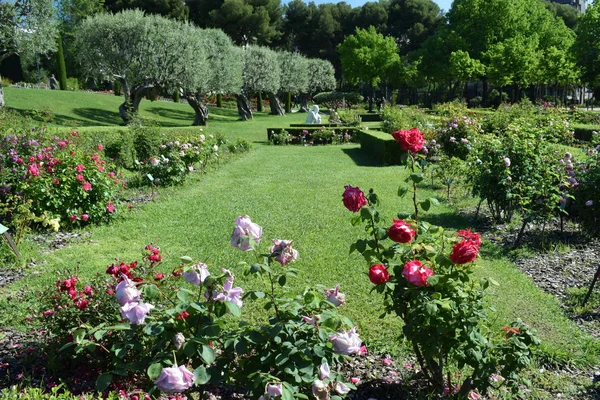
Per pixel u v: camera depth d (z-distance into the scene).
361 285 4.91
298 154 17.11
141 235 6.88
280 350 2.23
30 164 7.38
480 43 40.56
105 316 3.12
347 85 66.44
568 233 6.72
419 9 63.09
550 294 4.80
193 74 24.72
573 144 13.95
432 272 2.56
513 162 7.03
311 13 62.56
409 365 3.39
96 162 7.62
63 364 3.20
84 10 40.12
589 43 30.81
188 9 47.00
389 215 7.94
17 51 23.41
